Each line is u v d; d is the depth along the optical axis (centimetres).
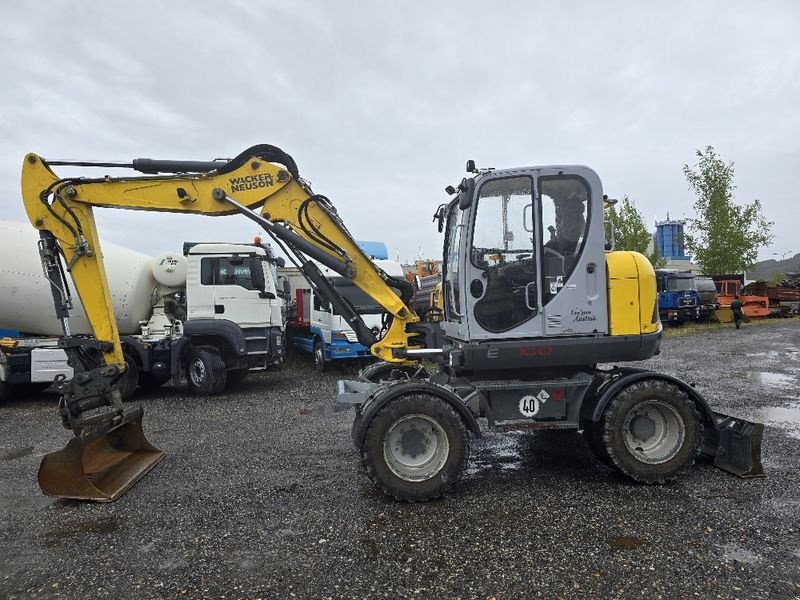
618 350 511
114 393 560
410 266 1791
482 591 324
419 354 577
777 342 1630
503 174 509
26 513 464
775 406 792
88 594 333
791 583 323
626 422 493
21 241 997
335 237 593
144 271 1052
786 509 429
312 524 424
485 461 573
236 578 347
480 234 511
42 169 587
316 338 1338
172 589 336
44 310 998
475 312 511
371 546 385
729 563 348
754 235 2544
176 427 767
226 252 1048
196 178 592
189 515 449
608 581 331
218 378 1016
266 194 589
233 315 1048
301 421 783
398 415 463
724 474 513
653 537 386
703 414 507
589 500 458
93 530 426
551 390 517
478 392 506
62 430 779
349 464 573
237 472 556
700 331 2075
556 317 509
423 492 461
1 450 675
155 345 1012
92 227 598
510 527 409
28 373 986
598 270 510
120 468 564
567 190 515
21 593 337
